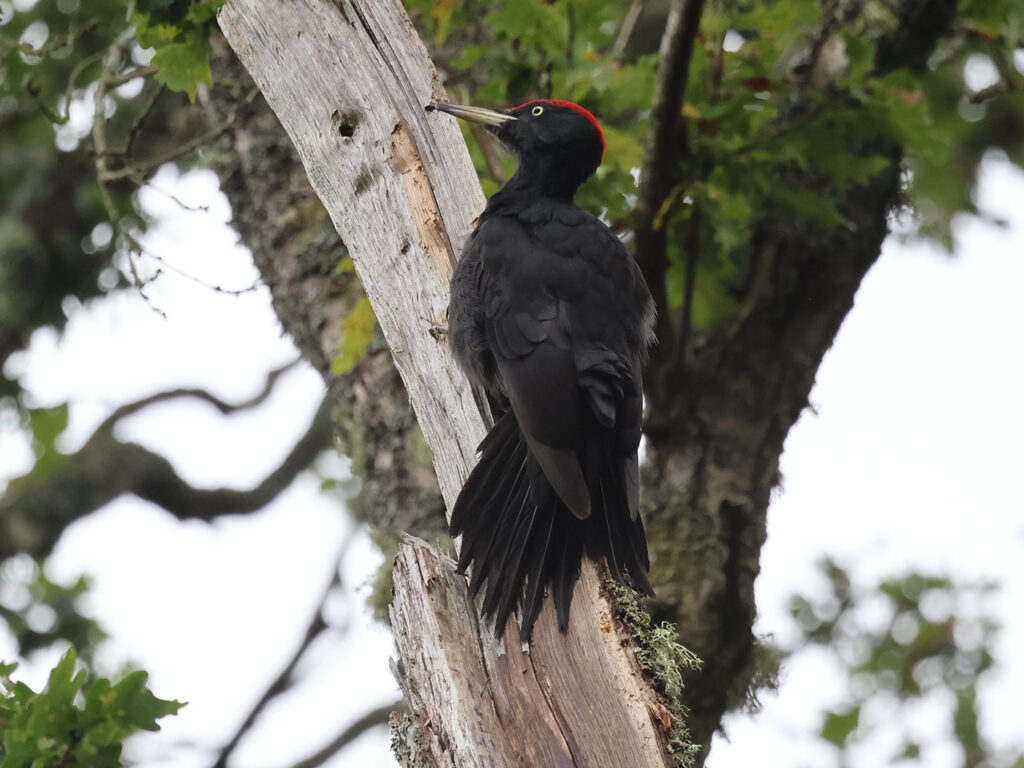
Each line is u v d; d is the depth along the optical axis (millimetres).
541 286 8039
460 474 7910
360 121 8312
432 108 8273
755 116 11203
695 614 10359
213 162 11266
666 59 9953
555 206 8750
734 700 11031
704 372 11094
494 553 7191
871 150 11656
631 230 10938
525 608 6965
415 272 8102
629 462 7664
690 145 10805
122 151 11227
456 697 6773
